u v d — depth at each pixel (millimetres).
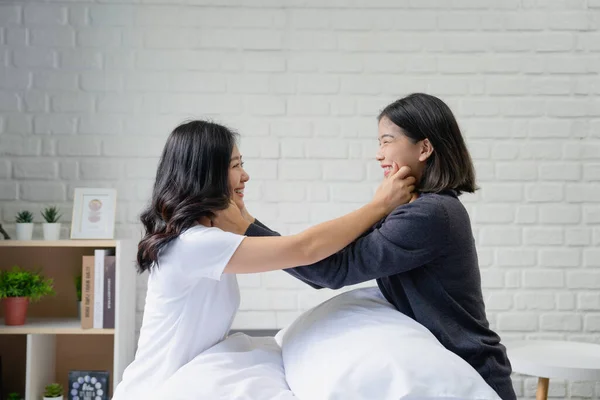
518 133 3102
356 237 1605
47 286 2811
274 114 3078
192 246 1557
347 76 3090
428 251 1561
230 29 3082
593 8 3123
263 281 3039
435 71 3102
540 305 3061
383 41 3102
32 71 3055
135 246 3020
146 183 3057
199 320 1633
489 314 3061
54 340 3014
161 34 3072
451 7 3111
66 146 3045
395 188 1657
